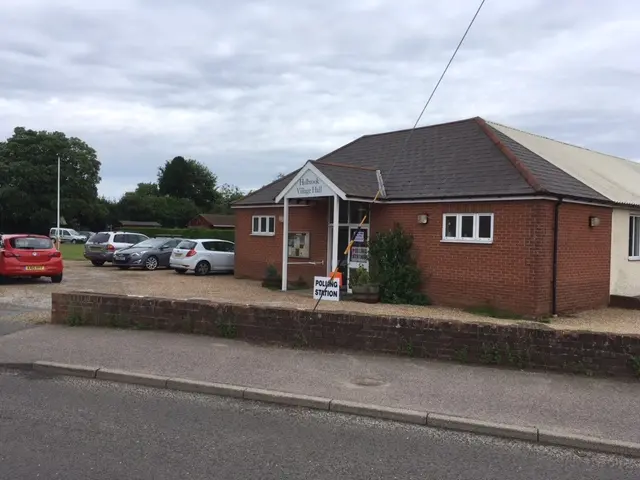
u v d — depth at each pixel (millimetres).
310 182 15539
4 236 17891
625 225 15898
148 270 23969
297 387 6656
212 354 8133
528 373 7312
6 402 6164
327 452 4918
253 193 21297
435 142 17375
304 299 14758
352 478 4379
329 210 17391
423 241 14688
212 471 4430
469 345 7797
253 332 9023
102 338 9125
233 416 5867
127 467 4461
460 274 13914
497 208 13266
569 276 13602
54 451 4766
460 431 5594
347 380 6961
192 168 102750
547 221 12820
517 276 12875
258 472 4441
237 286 17969
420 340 8078
